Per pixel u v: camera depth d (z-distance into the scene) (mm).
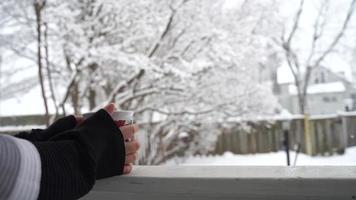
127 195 892
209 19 5238
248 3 5359
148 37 4930
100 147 784
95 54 4348
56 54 4820
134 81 4902
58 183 659
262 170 871
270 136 6379
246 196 813
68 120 878
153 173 907
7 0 4523
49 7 4281
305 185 776
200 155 6281
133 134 915
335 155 5168
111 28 4699
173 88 5016
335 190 762
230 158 5941
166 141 5801
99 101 5391
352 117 5730
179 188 856
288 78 7926
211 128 6074
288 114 6965
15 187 585
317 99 11102
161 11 4777
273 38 6305
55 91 5512
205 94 5480
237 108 5961
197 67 4852
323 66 8805
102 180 904
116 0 4492
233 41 5320
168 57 5016
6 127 5484
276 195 795
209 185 833
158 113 5945
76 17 4656
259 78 6750
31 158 638
